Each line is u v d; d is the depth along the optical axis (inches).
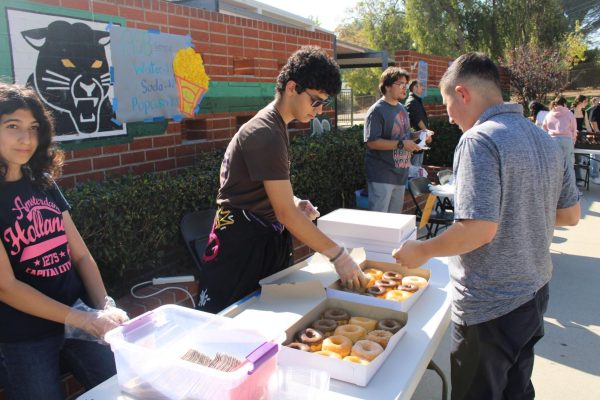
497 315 69.9
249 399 50.3
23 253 71.9
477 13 873.5
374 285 84.0
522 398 78.4
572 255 217.3
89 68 132.4
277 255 92.6
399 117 186.5
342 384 60.1
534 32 873.5
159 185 133.0
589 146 374.9
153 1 150.2
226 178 88.6
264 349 51.9
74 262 85.6
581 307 165.2
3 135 68.7
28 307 70.1
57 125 125.6
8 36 113.5
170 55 157.0
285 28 211.9
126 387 55.4
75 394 101.0
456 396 76.6
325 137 220.2
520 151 66.2
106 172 140.3
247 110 194.5
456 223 67.3
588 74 1154.7
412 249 70.4
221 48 178.2
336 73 82.2
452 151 393.4
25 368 73.9
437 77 421.1
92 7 132.0
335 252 80.1
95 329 70.7
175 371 51.4
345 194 232.1
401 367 63.8
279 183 80.4
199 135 178.2
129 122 145.7
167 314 63.6
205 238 126.6
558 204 78.3
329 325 71.7
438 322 76.2
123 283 137.6
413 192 212.2
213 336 57.9
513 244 68.2
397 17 1120.8
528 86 699.4
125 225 124.3
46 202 76.7
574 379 123.4
